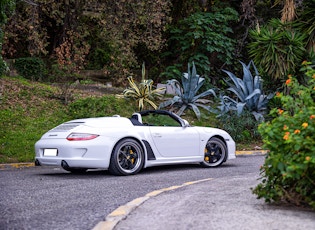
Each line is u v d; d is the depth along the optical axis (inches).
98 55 822.5
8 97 570.9
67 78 730.2
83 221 174.6
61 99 605.3
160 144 336.5
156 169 357.7
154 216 171.8
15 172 346.3
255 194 208.1
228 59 769.6
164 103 607.8
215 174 321.4
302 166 168.7
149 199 206.8
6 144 443.2
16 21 683.4
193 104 624.7
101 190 249.3
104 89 690.8
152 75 832.3
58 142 306.8
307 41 549.0
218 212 175.6
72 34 743.7
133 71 821.2
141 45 831.1
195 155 358.3
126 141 316.5
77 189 253.4
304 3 558.6
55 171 353.7
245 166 376.8
